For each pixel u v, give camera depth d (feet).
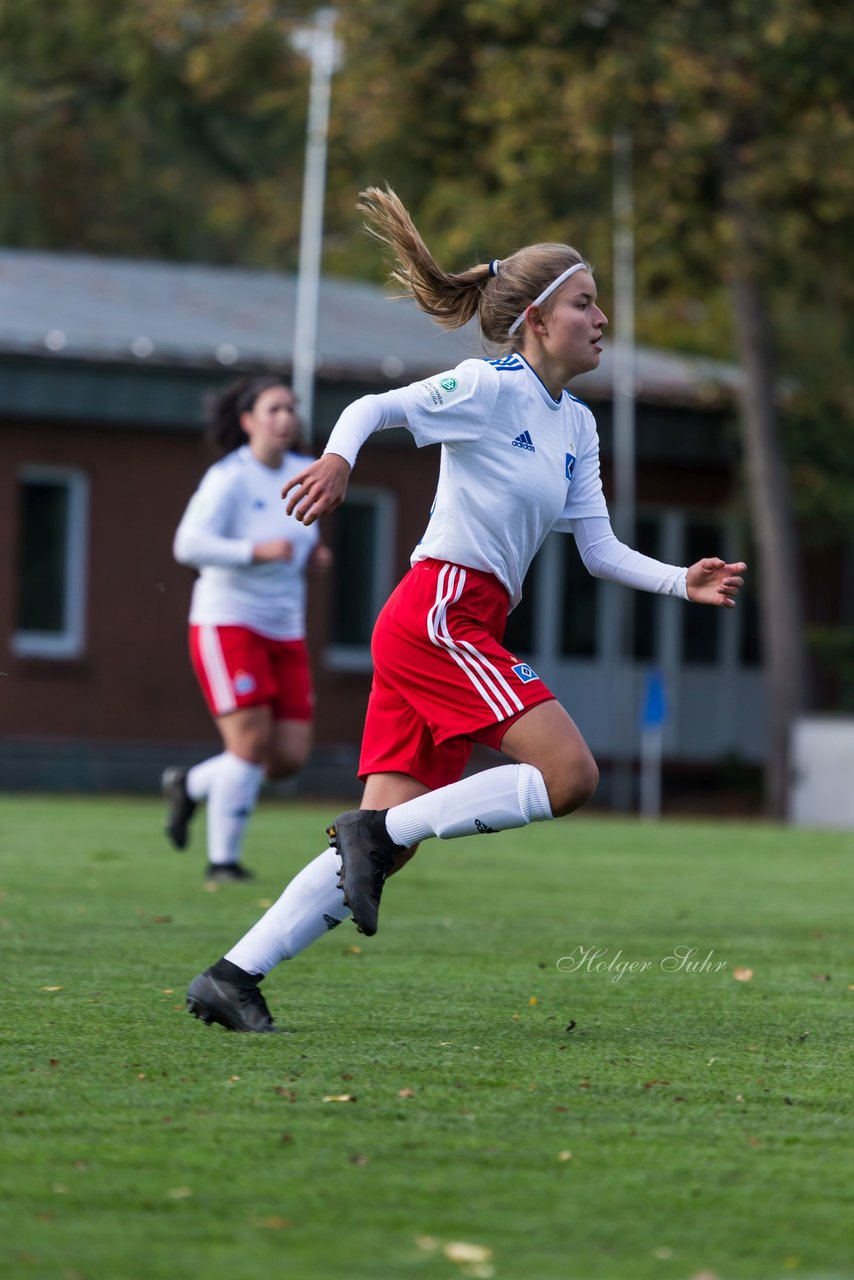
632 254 255.91
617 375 256.52
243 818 107.86
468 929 86.89
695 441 270.87
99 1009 60.08
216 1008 56.24
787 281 256.93
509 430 55.52
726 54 228.84
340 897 56.44
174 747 242.99
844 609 293.43
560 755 53.62
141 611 241.35
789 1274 33.19
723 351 362.53
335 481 51.88
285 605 106.52
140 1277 32.22
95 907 91.91
